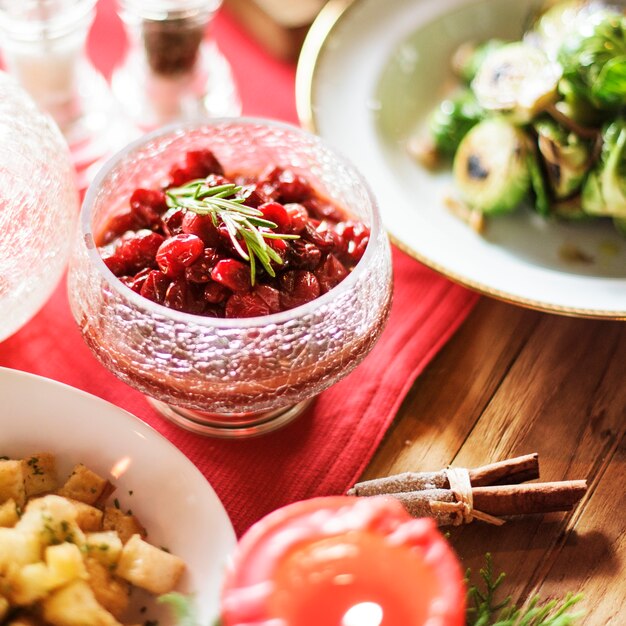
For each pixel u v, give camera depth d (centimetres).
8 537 51
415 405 63
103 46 81
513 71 69
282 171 62
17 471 55
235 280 56
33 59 73
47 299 65
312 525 47
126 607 54
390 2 76
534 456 59
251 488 60
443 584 46
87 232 57
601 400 63
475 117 72
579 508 59
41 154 60
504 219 70
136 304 55
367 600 46
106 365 58
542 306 63
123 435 57
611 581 57
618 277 67
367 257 56
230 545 54
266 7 78
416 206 70
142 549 53
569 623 54
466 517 57
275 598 46
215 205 56
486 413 63
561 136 67
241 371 55
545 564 57
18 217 58
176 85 76
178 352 55
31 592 51
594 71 67
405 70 75
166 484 56
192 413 62
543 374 64
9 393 57
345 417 62
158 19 72
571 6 73
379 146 72
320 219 61
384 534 47
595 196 67
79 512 54
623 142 66
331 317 55
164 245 56
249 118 62
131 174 62
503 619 55
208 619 53
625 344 65
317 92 72
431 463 61
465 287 65
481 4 77
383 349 65
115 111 78
